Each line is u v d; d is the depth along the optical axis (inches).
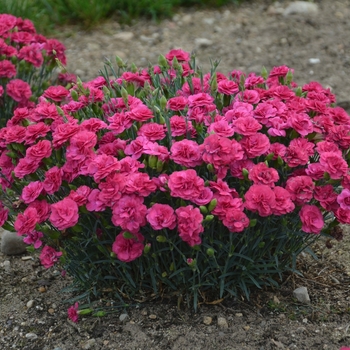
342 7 230.8
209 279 105.0
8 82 151.3
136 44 215.6
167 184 92.4
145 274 106.2
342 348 89.7
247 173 92.8
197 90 115.1
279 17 226.1
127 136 106.0
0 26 150.6
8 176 107.3
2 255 127.1
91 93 110.7
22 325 107.2
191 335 100.8
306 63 196.2
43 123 101.3
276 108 102.4
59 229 93.8
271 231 99.1
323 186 97.4
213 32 220.8
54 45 155.9
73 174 95.6
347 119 104.7
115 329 103.6
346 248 124.0
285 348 98.3
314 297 109.5
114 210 89.7
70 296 113.2
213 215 93.9
